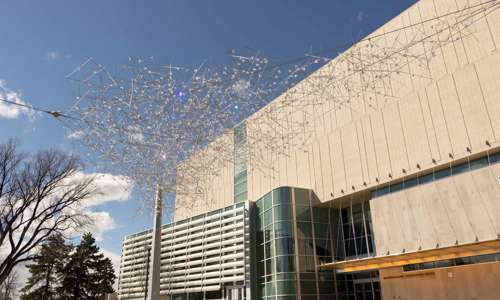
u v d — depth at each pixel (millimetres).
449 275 19547
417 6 24484
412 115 23609
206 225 36812
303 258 27188
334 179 28172
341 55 11797
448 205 20859
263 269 29656
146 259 42656
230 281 31672
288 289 26109
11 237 19438
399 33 25172
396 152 24156
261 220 31562
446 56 22469
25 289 41531
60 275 42844
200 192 16844
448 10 22672
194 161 13914
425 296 20406
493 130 19328
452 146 21047
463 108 20906
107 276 45219
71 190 21203
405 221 22891
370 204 25359
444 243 20531
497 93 19500
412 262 20922
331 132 29328
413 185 23094
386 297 22469
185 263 37625
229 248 32875
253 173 36562
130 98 9617
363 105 27219
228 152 14328
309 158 30656
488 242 16609
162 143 11109
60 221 20719
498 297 17406
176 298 37781
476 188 19766
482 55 20766
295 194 29109
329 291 26875
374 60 13711
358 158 26672
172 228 41344
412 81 24109
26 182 20000
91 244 45938
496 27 20406
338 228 29219
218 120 10867
